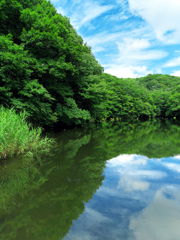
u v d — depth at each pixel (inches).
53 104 534.6
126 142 364.2
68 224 93.4
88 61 620.1
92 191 133.6
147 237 83.4
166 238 82.3
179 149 296.5
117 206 112.2
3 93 281.4
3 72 286.8
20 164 196.2
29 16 346.9
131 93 1809.8
